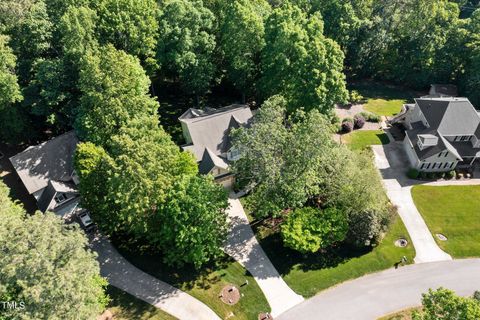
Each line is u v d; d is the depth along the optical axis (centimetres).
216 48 6222
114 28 5125
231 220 4669
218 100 6544
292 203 4259
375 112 6875
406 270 4266
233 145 4397
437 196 5216
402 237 4634
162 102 6372
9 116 4941
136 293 3866
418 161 5509
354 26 7138
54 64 4784
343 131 6250
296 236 4088
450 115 5738
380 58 7781
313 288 4019
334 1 7200
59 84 4841
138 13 5247
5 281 2492
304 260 4266
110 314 3662
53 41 5266
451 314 2919
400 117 6438
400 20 7662
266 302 3872
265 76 5706
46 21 5041
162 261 4166
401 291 4041
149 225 3872
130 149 3672
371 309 3859
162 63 5850
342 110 6894
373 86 7856
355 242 4359
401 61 7681
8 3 4712
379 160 5759
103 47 4775
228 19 5619
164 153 3894
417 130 5891
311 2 7569
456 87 7388
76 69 4894
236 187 5047
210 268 4131
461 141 5747
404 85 7956
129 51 5384
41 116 5475
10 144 5347
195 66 5716
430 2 7119
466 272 4275
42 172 4631
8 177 5072
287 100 5488
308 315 3784
